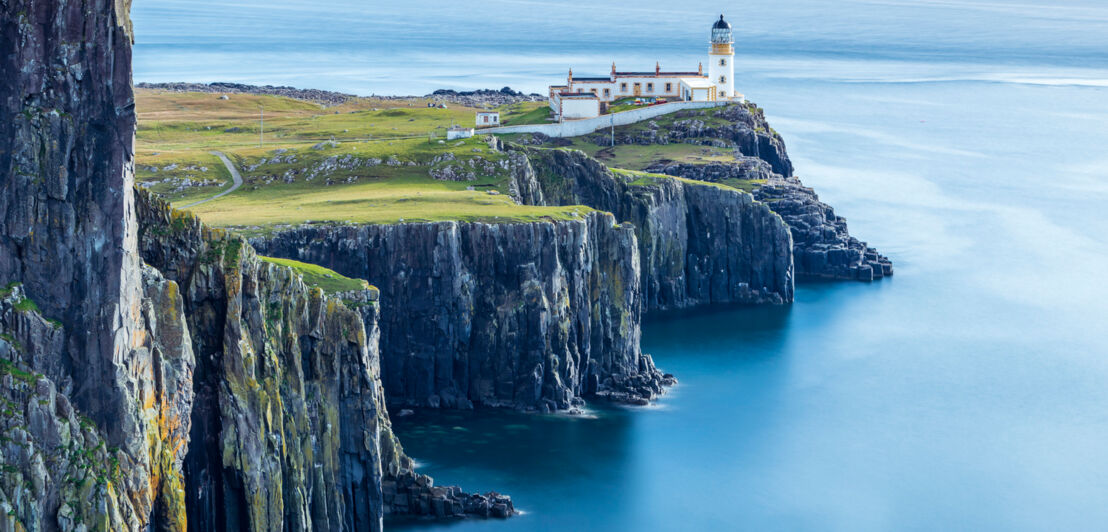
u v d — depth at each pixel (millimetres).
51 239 115688
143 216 133875
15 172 115125
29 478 109938
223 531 135250
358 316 157250
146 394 120438
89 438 114812
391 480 175625
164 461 122625
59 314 115750
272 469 135625
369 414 157875
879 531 176625
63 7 115062
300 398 147500
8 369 112500
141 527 117250
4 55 115062
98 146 116062
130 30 118312
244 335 134750
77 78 115562
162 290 124562
